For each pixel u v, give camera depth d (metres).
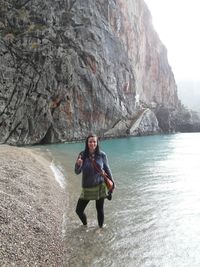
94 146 9.88
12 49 49.56
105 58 64.19
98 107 60.84
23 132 48.56
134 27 91.75
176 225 10.66
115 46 69.38
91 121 59.56
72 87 54.94
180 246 8.90
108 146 45.41
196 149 40.38
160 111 90.00
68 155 31.30
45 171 18.72
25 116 48.91
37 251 7.94
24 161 19.80
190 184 17.61
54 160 26.78
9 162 17.97
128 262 7.88
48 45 52.28
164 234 9.81
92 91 59.28
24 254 7.55
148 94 102.38
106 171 10.07
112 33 69.19
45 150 37.00
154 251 8.55
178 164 26.08
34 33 51.91
